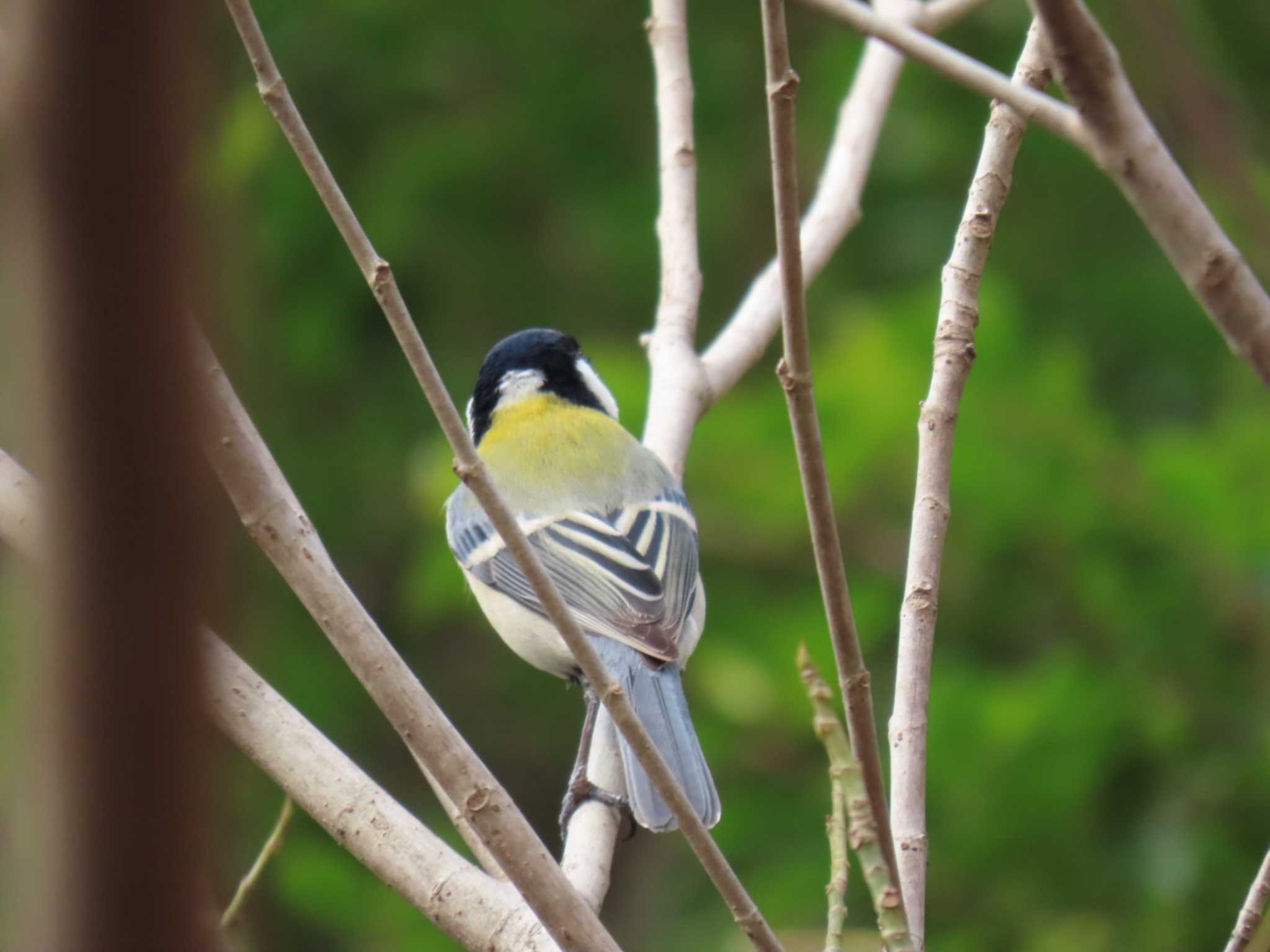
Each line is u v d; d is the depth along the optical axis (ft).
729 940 39.63
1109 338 50.42
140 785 4.52
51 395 4.29
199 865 4.64
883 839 14.03
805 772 38.42
